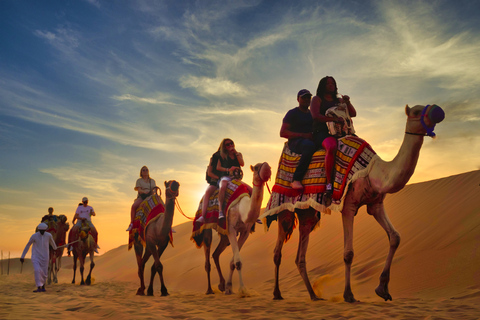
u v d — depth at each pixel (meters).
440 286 8.48
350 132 7.42
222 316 5.96
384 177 6.51
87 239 16.42
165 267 23.03
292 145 8.00
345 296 6.89
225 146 10.48
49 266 17.03
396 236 6.80
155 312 6.35
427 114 6.04
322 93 7.70
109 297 10.05
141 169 11.75
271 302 7.55
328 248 16.08
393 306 6.27
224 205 10.03
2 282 18.48
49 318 5.77
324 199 7.16
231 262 10.48
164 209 11.00
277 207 7.86
